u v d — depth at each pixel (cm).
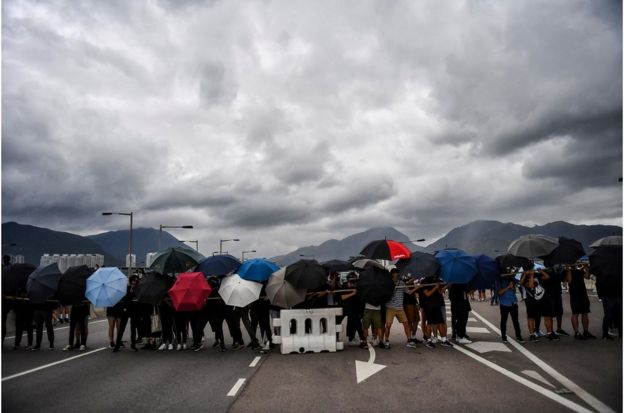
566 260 1121
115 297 1142
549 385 746
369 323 1191
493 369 880
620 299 1119
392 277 1153
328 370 930
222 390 773
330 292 1216
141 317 1227
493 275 1188
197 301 1095
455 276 1117
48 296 1157
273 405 678
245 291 1116
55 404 699
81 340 1241
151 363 1034
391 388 766
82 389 793
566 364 893
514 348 1098
